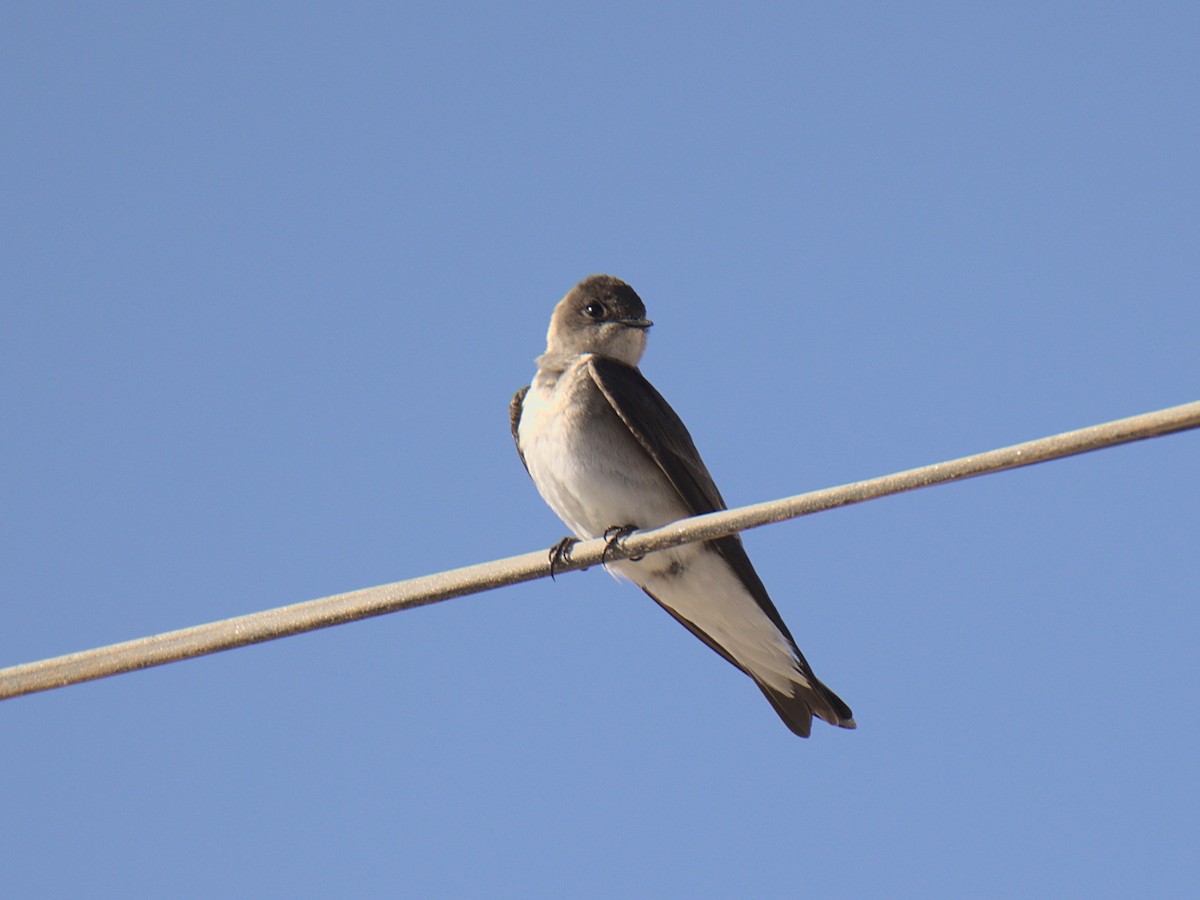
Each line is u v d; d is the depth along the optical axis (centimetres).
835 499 862
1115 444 770
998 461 799
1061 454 782
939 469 816
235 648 938
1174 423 755
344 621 932
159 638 941
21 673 949
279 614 934
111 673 945
